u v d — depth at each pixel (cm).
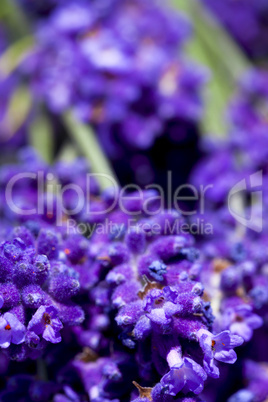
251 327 27
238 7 45
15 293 24
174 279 25
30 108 39
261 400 28
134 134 36
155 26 39
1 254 25
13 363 27
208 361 24
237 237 31
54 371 27
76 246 26
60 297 25
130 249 26
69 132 36
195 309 24
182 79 36
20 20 41
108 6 38
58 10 39
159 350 24
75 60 36
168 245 26
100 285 26
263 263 29
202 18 41
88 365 27
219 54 40
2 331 24
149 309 24
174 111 36
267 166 34
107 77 36
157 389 24
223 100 38
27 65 38
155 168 38
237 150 35
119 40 36
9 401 27
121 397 26
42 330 24
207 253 29
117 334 26
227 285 27
